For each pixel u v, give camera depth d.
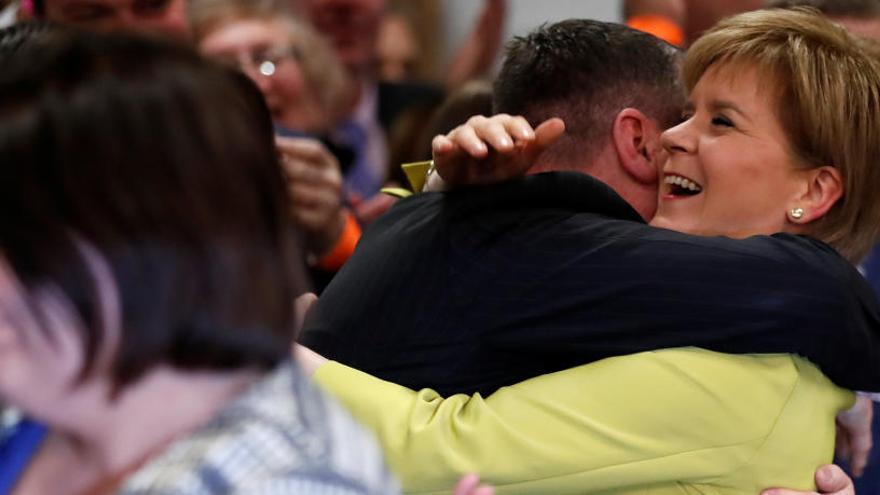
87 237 1.53
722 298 2.73
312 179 4.22
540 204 2.94
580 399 2.70
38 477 1.85
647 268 2.76
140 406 1.61
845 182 2.92
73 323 1.55
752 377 2.73
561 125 2.83
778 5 4.62
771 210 2.95
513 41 3.42
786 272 2.76
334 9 6.50
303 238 4.23
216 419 1.60
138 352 1.56
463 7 8.00
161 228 1.54
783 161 2.93
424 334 2.88
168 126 1.58
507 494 2.67
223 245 1.58
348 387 2.77
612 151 3.26
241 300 1.59
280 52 5.06
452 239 2.94
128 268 1.54
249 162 1.63
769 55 2.93
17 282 1.54
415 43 7.63
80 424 1.63
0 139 1.55
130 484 1.56
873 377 2.91
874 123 2.91
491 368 2.87
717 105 2.98
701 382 2.70
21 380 1.59
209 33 5.07
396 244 3.00
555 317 2.80
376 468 1.67
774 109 2.92
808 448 2.80
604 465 2.66
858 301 2.85
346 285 3.03
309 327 3.03
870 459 3.16
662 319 2.74
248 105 1.70
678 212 3.05
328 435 1.63
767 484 2.77
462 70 7.02
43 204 1.53
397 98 6.44
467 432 2.68
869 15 4.52
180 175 1.57
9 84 1.60
